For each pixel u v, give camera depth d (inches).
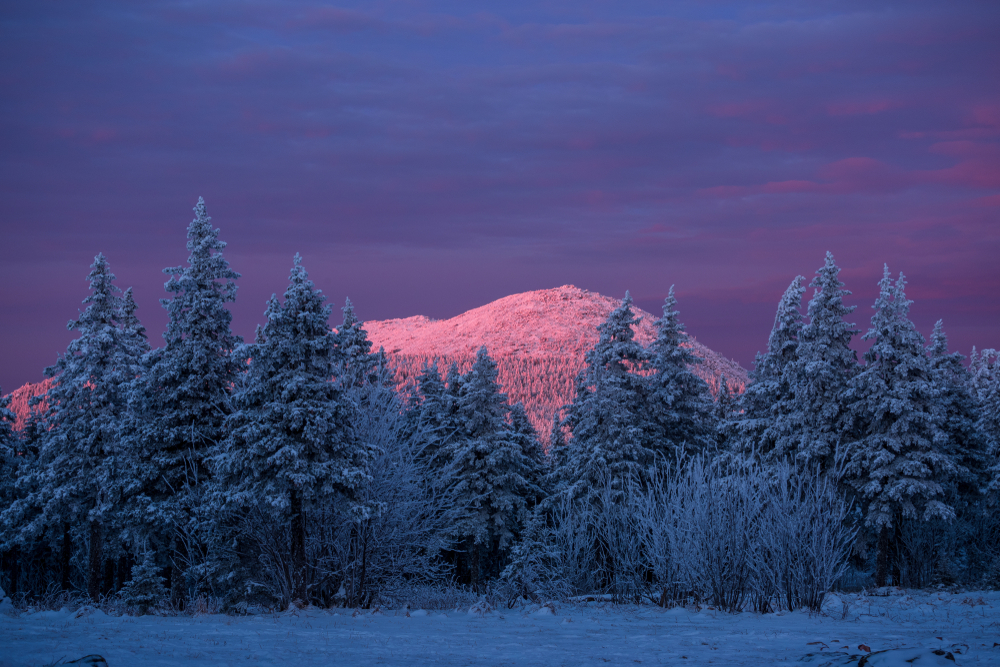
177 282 1032.8
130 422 1031.0
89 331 1307.8
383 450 973.8
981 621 571.2
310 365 883.4
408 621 616.1
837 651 343.9
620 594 957.2
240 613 778.8
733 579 764.6
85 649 335.9
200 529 964.0
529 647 393.4
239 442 868.0
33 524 1454.2
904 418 1336.1
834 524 764.6
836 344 1423.5
